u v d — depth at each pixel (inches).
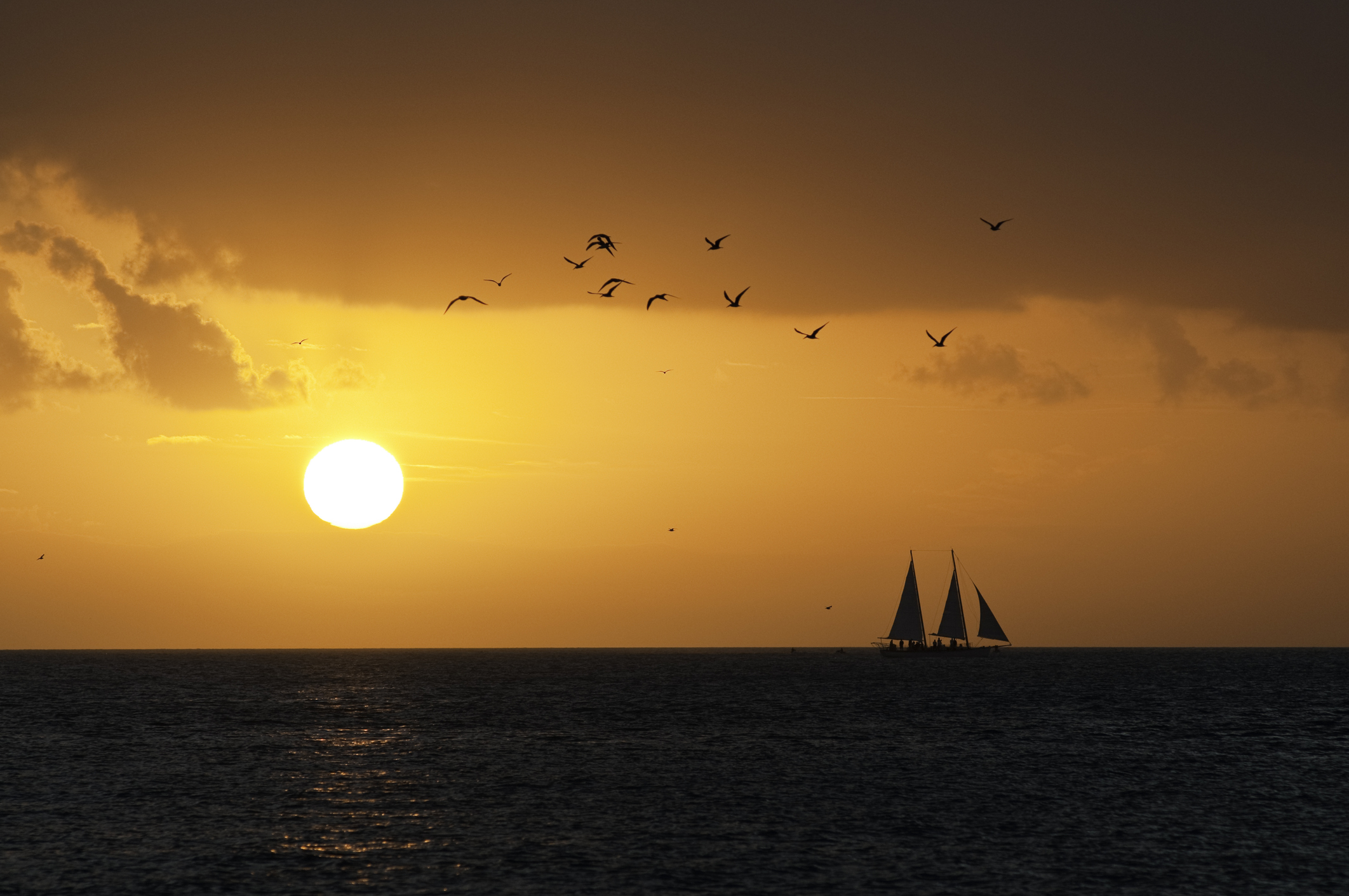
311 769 3693.4
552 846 2518.5
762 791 3228.3
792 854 2453.2
